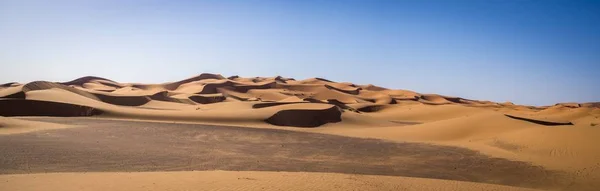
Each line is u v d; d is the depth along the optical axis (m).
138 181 17.00
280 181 18.23
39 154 29.48
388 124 79.81
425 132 53.09
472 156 36.53
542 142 38.81
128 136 43.53
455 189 18.92
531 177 27.52
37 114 66.50
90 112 68.00
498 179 26.97
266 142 44.22
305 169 28.67
